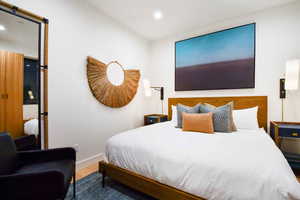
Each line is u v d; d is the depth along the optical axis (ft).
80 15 7.04
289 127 6.14
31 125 5.36
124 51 9.67
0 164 3.67
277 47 7.47
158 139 5.15
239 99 8.26
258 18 7.91
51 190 3.37
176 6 7.55
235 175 3.14
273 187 2.77
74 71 6.83
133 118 10.64
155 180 4.31
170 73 11.03
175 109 9.14
